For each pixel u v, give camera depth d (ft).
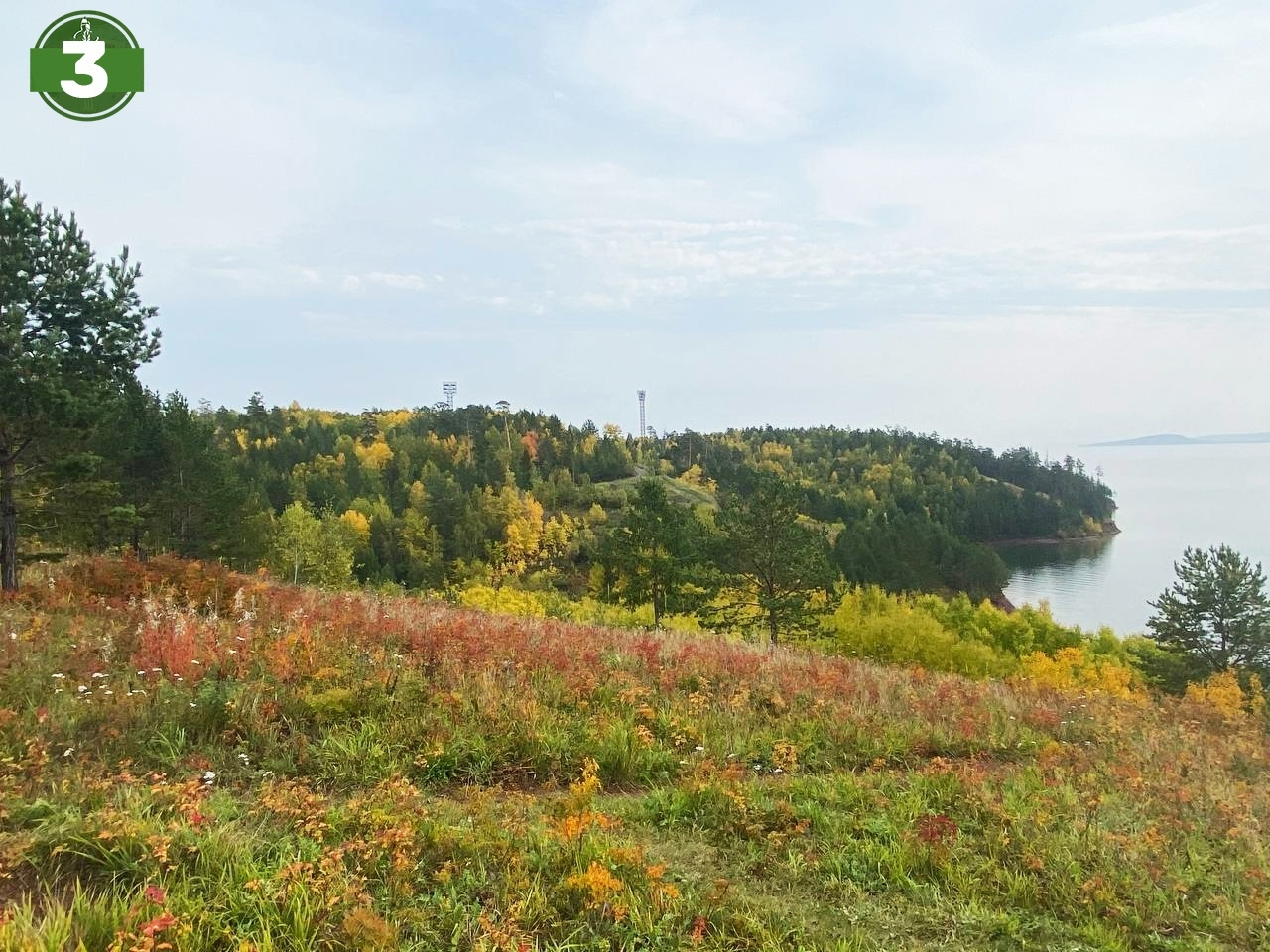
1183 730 34.68
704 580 97.86
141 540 81.92
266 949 11.98
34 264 46.39
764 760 25.63
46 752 17.79
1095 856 18.78
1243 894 17.85
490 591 141.59
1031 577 426.51
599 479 490.49
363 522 258.98
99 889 13.39
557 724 24.72
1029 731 31.12
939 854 18.37
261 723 21.45
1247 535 640.17
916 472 594.65
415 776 20.79
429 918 13.64
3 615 29.89
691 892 15.74
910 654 124.67
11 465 45.85
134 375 53.01
